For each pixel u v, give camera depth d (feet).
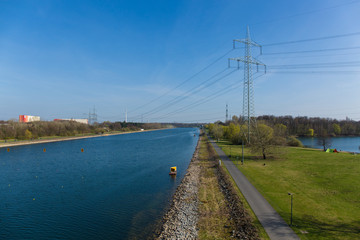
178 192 122.31
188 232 76.64
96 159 243.19
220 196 110.22
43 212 101.65
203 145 359.66
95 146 378.53
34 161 233.55
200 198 109.81
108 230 83.97
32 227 87.86
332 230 68.74
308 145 355.36
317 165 160.25
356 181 116.98
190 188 126.82
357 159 180.24
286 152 197.98
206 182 137.80
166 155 270.46
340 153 220.23
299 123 579.48
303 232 67.72
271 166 162.71
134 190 131.23
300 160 182.09
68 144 416.67
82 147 364.17
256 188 111.34
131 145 395.55
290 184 116.88
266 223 74.02
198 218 87.40
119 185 142.00
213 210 93.97
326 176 129.39
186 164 210.59
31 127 513.45
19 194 126.72
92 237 79.36
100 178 160.04
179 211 95.66
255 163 176.04
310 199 94.79
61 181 153.17
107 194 124.77
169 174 168.35
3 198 120.37
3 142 416.67
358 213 80.43
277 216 79.20
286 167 157.58
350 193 99.96
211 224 81.20
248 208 86.69
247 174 139.95
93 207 106.42
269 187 112.57
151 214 96.78
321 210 83.51
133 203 110.42
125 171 182.09
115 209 103.45
